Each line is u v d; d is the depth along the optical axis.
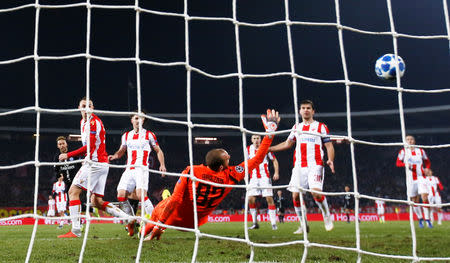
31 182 40.44
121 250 6.32
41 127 42.19
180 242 7.46
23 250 6.37
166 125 45.50
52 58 4.63
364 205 42.06
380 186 44.41
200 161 45.94
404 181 44.59
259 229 13.46
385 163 46.84
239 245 7.11
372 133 48.47
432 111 45.81
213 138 46.56
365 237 9.73
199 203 5.77
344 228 14.76
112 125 44.06
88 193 4.23
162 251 6.26
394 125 48.59
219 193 5.79
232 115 46.09
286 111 46.50
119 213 8.06
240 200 38.91
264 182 13.16
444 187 44.53
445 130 47.81
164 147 46.19
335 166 46.66
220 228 14.71
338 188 44.34
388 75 7.61
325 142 9.70
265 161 13.18
